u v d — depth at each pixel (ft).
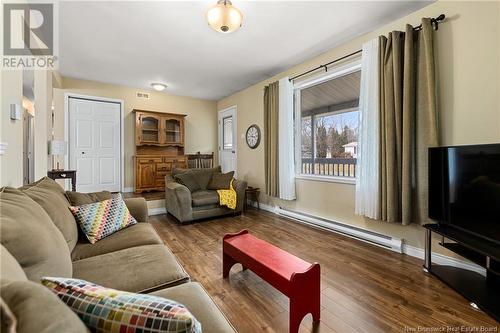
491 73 6.26
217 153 20.95
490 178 5.38
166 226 11.50
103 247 5.34
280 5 7.84
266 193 14.33
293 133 12.69
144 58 11.98
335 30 9.35
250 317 5.02
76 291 2.12
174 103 19.12
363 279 6.46
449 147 6.30
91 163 16.01
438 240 7.26
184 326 1.80
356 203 9.20
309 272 4.65
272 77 14.23
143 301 2.02
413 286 6.08
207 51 11.16
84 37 9.78
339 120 10.94
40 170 10.71
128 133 17.33
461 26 6.73
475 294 5.44
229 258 6.61
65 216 5.20
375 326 4.75
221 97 19.90
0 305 1.35
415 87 7.58
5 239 2.73
